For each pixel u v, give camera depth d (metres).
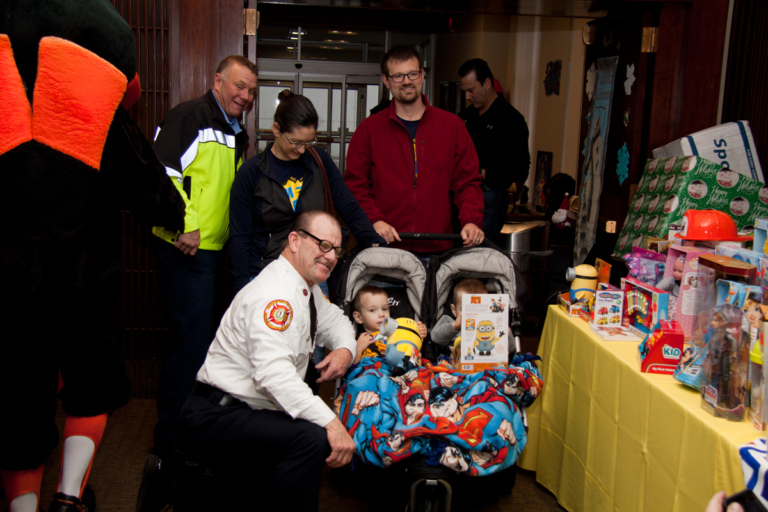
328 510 2.53
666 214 2.86
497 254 2.64
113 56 1.74
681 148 3.04
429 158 3.15
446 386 2.23
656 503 1.84
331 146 7.72
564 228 5.01
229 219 2.72
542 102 6.33
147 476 2.17
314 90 7.59
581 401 2.42
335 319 2.29
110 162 1.80
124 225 3.43
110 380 1.82
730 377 1.62
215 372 1.98
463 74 4.16
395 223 3.20
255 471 1.94
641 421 1.95
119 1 3.24
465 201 3.18
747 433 1.54
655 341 1.97
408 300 2.74
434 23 7.53
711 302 1.96
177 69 3.21
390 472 2.36
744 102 3.53
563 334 2.65
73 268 1.66
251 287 1.95
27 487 1.76
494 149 4.19
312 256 1.94
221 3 3.19
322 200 2.68
